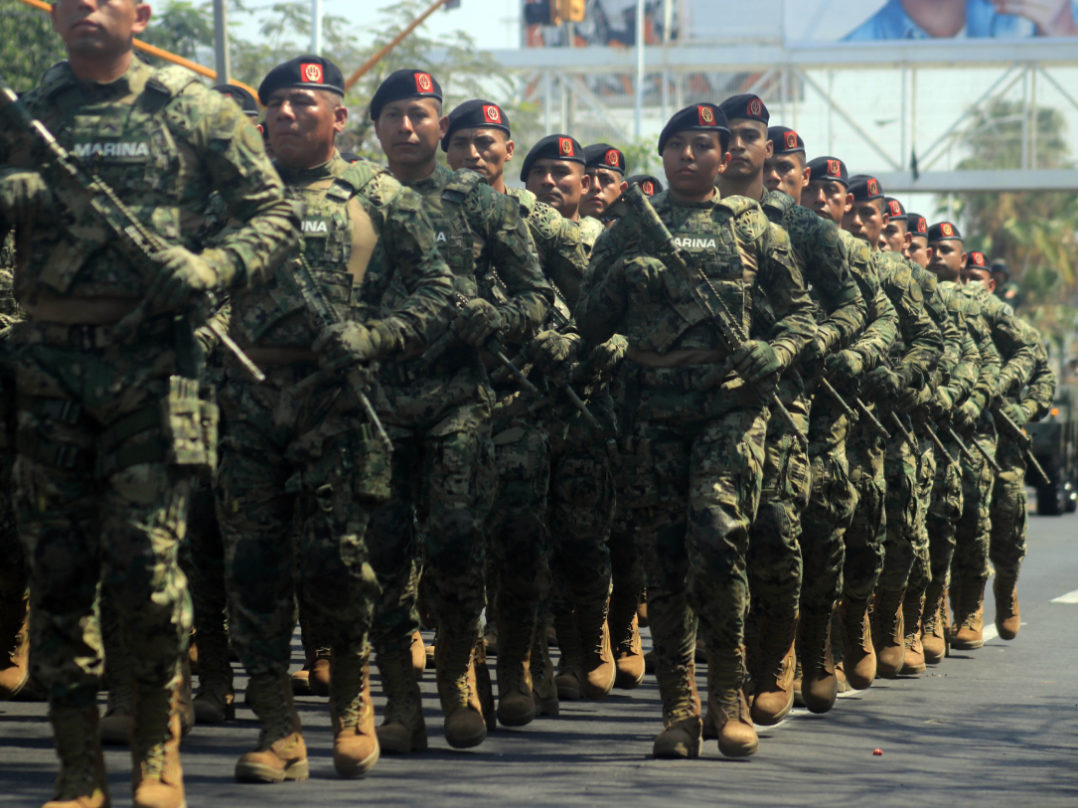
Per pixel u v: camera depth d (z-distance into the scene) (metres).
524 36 100.62
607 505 20.52
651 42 97.56
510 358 19.06
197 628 18.47
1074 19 91.50
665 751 16.62
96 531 12.82
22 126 12.50
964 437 26.36
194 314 12.73
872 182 23.84
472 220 17.84
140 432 12.58
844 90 94.19
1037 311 154.38
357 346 14.59
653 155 89.81
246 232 12.93
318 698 20.45
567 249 20.64
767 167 21.97
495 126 21.02
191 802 14.09
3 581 19.28
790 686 18.55
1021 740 18.17
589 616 20.72
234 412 14.91
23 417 12.68
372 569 15.57
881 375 21.30
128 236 12.43
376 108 18.06
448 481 16.58
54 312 12.62
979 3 92.06
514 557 18.31
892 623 23.19
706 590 16.42
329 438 14.80
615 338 20.36
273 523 14.95
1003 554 27.77
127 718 17.02
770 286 17.27
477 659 18.22
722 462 16.52
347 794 14.55
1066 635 28.52
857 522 21.27
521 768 16.02
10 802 14.02
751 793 15.02
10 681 19.72
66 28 12.65
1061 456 62.34
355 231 15.32
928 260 29.19
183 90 12.98
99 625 12.98
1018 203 154.00
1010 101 92.25
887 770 16.31
